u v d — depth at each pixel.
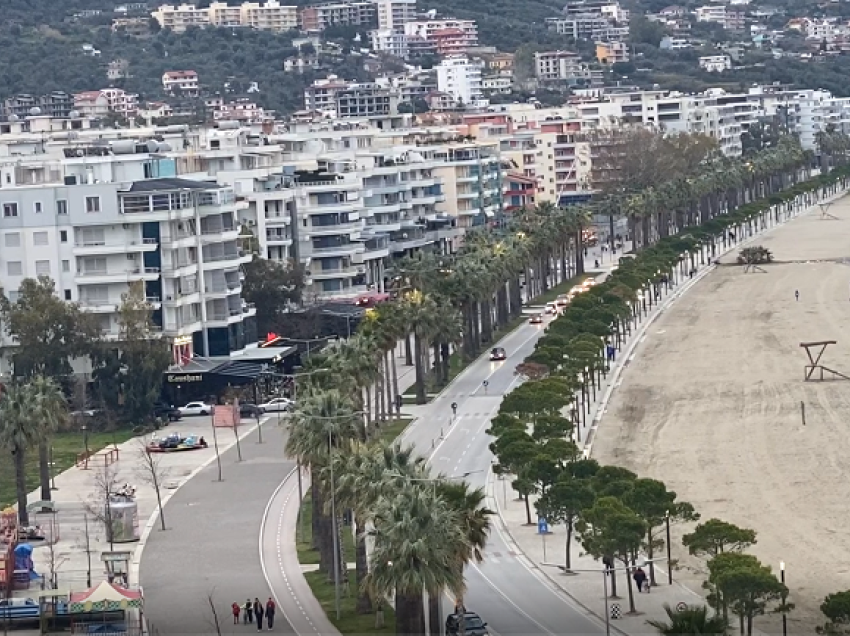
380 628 176.75
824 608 159.00
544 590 190.88
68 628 182.25
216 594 193.38
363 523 173.38
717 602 168.00
